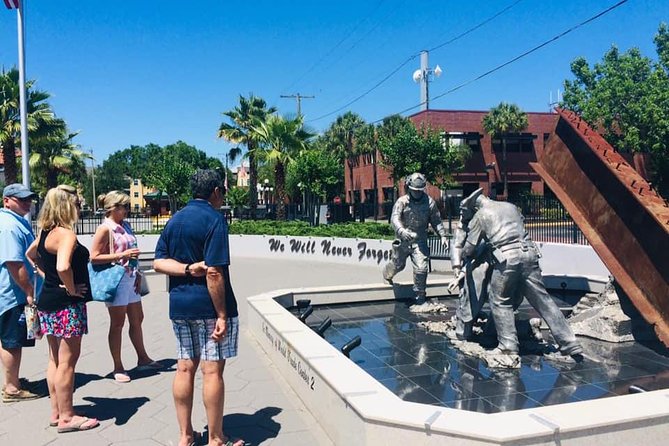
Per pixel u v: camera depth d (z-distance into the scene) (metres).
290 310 8.52
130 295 5.80
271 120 28.91
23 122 17.09
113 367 6.22
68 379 4.43
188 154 76.50
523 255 5.27
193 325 3.93
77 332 4.46
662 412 3.41
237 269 16.97
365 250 17.61
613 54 35.91
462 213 5.94
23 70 17.05
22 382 5.38
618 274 5.47
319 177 28.78
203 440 4.21
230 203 38.75
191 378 3.98
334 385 4.09
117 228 5.82
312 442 4.22
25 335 5.13
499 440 3.09
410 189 8.34
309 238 19.69
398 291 9.30
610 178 5.68
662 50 34.47
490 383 4.87
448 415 3.43
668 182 30.31
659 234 5.00
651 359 5.44
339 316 8.08
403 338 6.61
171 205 35.19
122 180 88.25
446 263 15.88
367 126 47.06
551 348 5.73
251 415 4.77
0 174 32.94
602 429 3.28
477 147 42.09
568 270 13.43
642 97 30.22
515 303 5.59
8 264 4.78
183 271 3.81
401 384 4.91
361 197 50.25
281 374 5.91
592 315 6.48
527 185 43.25
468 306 6.05
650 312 5.10
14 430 4.45
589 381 4.85
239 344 7.23
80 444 4.18
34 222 22.75
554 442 3.19
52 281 4.42
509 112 40.84
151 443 4.20
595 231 5.92
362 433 3.56
